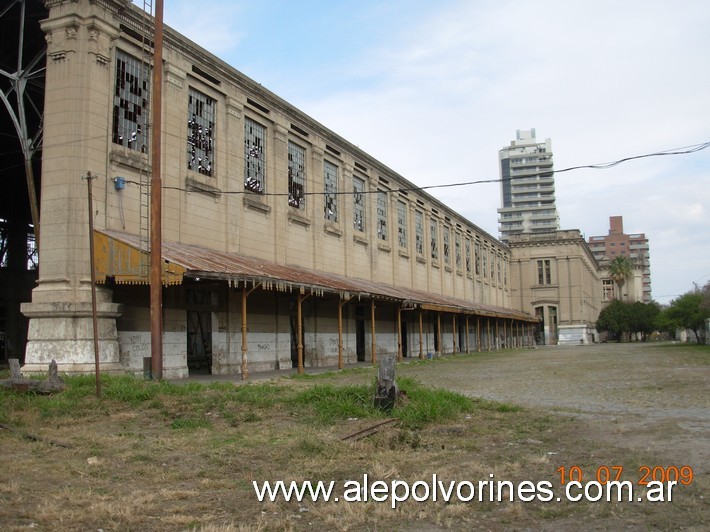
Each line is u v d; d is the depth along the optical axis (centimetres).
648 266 19125
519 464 820
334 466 830
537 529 580
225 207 2553
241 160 2684
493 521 605
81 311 1839
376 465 820
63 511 627
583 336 7738
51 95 1962
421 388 1406
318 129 3322
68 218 1889
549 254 7944
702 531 558
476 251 6462
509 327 7188
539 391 1706
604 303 11925
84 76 1953
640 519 597
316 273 3103
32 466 826
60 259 1881
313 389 1355
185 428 1107
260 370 2661
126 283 1911
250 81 2733
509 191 17612
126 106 2108
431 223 5128
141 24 2162
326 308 3247
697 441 912
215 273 1848
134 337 2042
